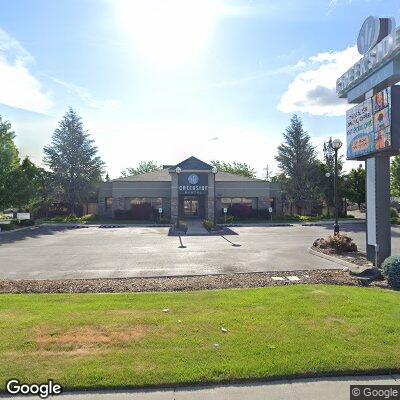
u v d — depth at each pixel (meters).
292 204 45.84
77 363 4.45
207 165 39.88
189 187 39.78
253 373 4.18
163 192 41.66
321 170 44.50
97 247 18.20
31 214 41.91
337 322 5.77
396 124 10.25
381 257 11.49
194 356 4.60
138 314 6.28
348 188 43.94
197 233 26.00
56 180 43.97
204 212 41.94
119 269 12.06
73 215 41.78
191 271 11.55
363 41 12.48
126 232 27.28
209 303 6.91
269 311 6.34
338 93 13.89
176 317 6.10
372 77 11.66
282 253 15.41
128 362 4.46
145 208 40.56
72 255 15.43
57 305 6.89
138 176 44.28
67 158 44.72
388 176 11.73
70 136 45.31
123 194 41.56
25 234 25.91
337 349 4.77
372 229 11.98
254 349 4.78
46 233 26.67
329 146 45.03
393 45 10.19
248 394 3.89
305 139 45.50
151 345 4.94
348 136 13.15
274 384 4.08
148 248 17.64
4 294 7.93
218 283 9.04
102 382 4.02
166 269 11.97
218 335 5.27
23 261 13.91
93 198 46.16
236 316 6.10
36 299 7.35
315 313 6.20
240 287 8.62
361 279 9.12
